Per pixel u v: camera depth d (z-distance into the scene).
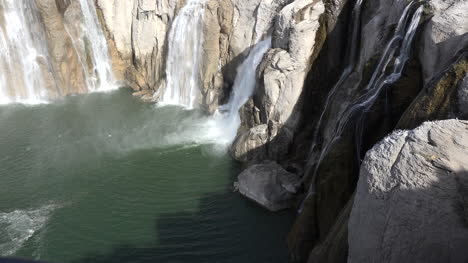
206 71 33.97
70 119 33.78
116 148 29.59
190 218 22.97
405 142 10.59
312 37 25.44
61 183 26.14
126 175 26.78
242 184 24.66
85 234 22.05
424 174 9.55
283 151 26.33
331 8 25.42
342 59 26.06
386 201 9.60
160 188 25.48
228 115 32.78
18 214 23.55
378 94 18.83
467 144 10.31
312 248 19.22
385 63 20.03
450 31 16.58
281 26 26.94
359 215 10.23
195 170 27.06
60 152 29.31
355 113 19.27
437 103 14.30
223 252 20.69
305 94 25.97
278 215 22.94
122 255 20.62
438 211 8.93
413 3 19.58
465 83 13.66
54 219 23.16
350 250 10.59
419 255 8.81
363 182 10.38
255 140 26.81
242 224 22.42
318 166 20.70
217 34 33.22
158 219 22.98
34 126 32.81
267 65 26.59
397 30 20.14
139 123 32.97
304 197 22.89
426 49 17.53
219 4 32.47
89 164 27.92
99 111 35.03
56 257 20.64
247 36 32.44
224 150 29.14
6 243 21.53
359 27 24.64
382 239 9.42
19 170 27.45
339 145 19.41
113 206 24.08
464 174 9.47
